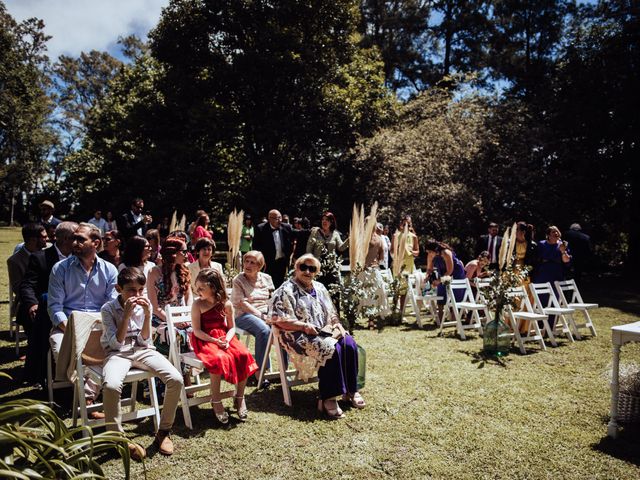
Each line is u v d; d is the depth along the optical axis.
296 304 4.67
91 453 2.40
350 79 20.48
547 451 3.69
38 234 6.02
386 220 16.97
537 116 17.95
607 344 7.19
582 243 11.10
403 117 20.89
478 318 7.56
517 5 22.75
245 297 5.45
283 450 3.64
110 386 3.47
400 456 3.58
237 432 3.94
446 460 3.53
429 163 16.72
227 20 19.64
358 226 7.64
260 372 5.02
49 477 2.16
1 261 14.55
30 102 30.16
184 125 19.94
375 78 21.30
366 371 5.54
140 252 4.72
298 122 19.58
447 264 8.09
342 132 19.89
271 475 3.28
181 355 4.35
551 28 22.44
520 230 8.29
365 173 19.00
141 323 3.97
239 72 18.78
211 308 4.30
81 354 3.66
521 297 7.45
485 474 3.34
